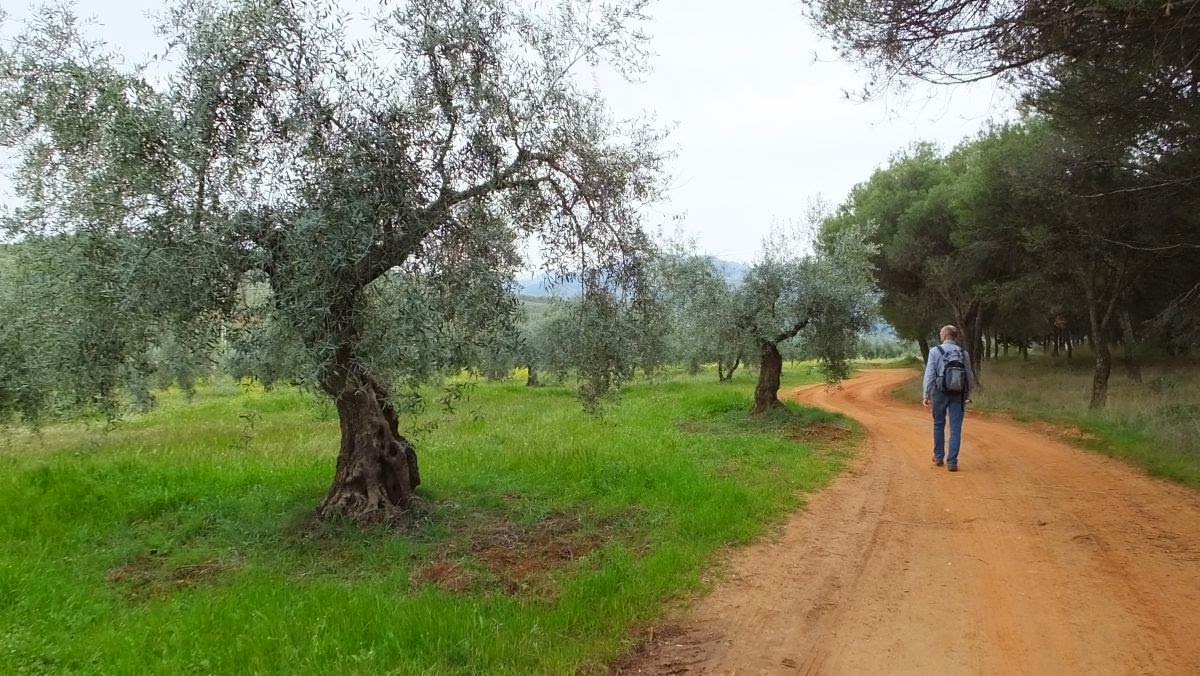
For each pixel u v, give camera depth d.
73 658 4.49
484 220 6.57
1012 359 46.62
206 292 5.79
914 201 28.44
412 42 6.36
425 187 6.28
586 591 5.43
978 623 4.86
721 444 12.72
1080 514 7.65
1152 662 4.20
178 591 5.83
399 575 5.92
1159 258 19.64
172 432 15.82
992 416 18.59
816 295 16.27
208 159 5.89
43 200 6.68
